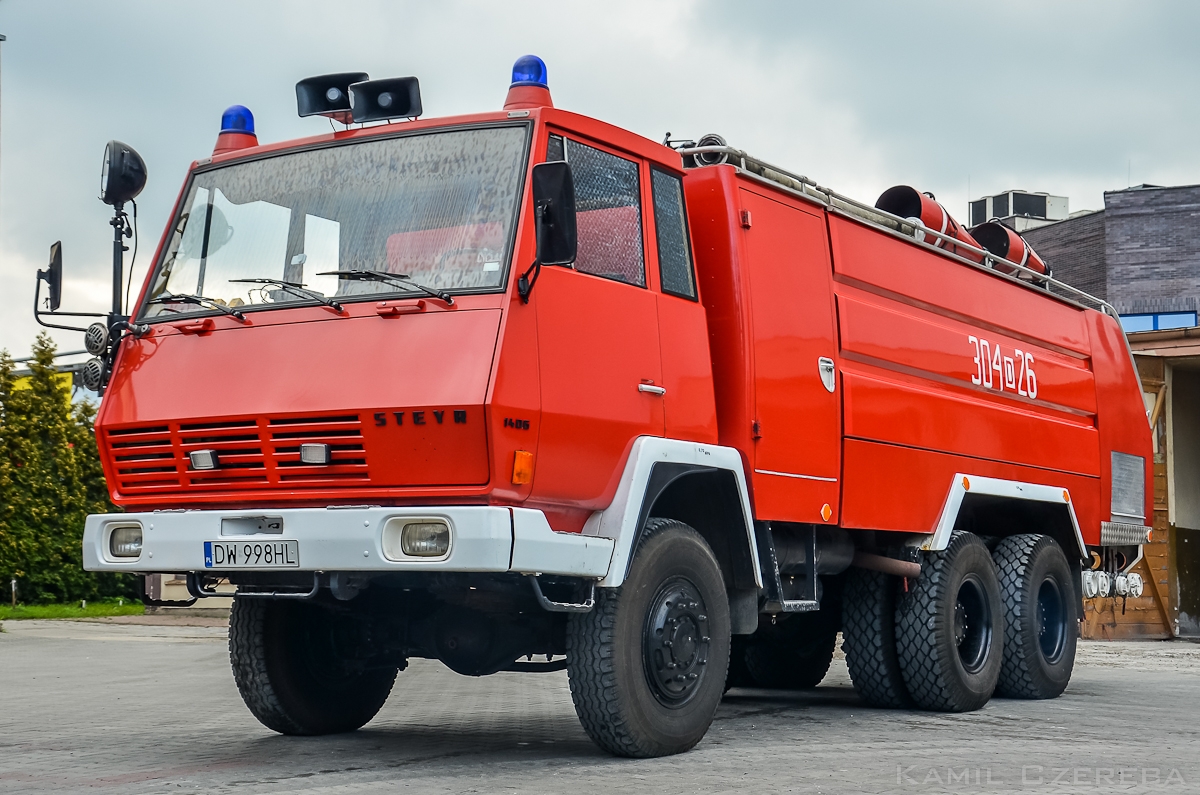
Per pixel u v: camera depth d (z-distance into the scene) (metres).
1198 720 7.88
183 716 8.10
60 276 6.05
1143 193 30.92
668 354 6.25
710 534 6.68
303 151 6.20
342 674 7.09
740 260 6.82
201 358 5.82
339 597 5.44
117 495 5.99
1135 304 30.88
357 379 5.41
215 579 5.95
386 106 6.04
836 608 8.99
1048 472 9.84
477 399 5.18
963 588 8.70
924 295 8.65
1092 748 6.46
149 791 5.02
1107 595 10.84
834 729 7.33
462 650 6.52
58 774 5.51
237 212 6.20
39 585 30.48
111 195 5.96
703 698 6.18
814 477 7.23
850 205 8.05
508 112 5.84
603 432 5.76
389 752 6.25
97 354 6.06
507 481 5.27
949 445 8.55
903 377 8.27
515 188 5.63
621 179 6.22
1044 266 10.68
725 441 6.72
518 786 5.08
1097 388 10.77
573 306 5.70
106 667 12.92
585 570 5.52
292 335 5.65
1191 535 21.23
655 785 5.12
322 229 5.91
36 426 30.98
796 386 7.13
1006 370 9.45
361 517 5.26
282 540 5.40
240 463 5.65
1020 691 9.22
